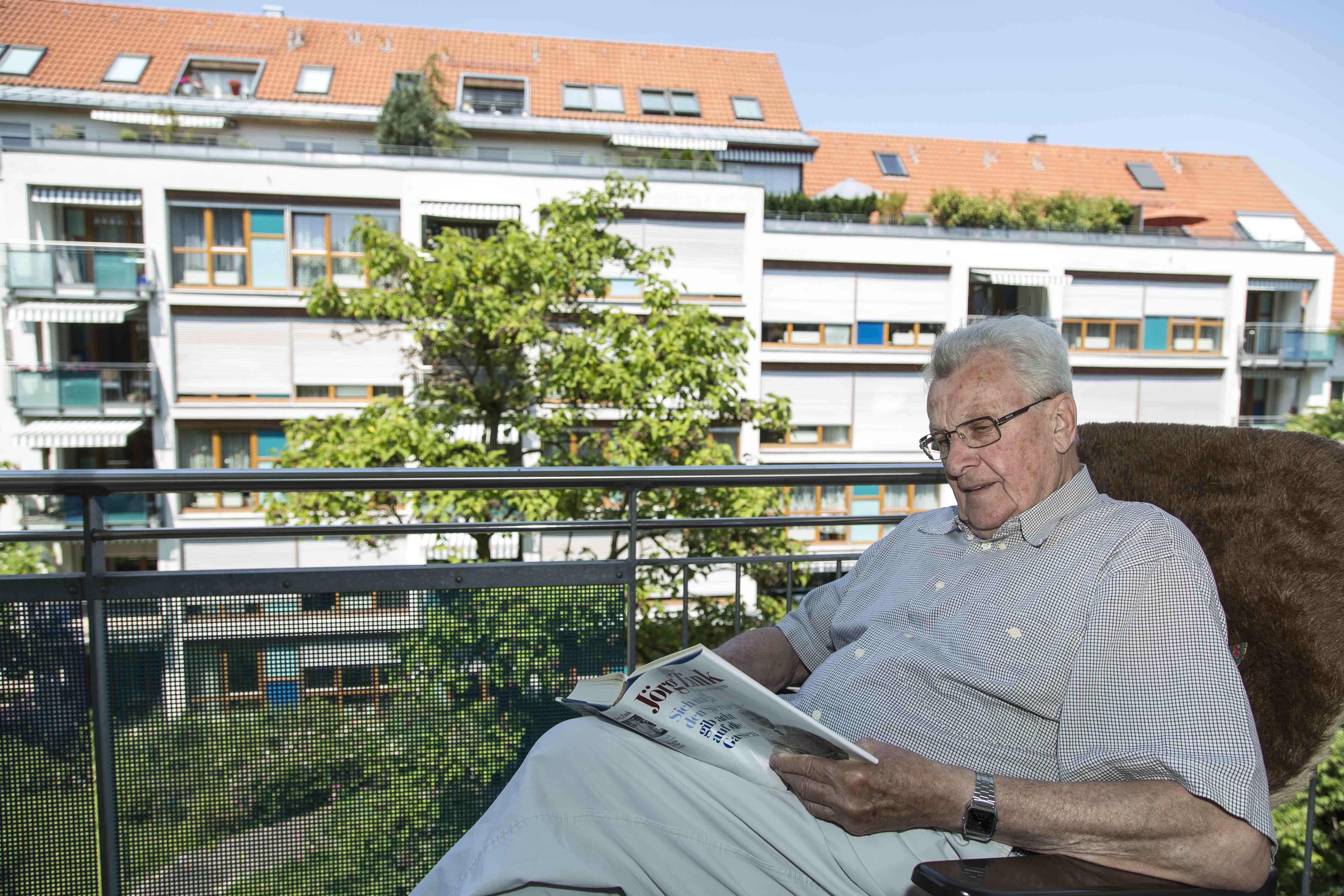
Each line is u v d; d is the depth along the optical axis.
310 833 1.89
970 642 1.42
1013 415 1.46
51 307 15.57
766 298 19.08
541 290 9.36
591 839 1.27
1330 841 4.13
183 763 1.84
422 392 9.55
